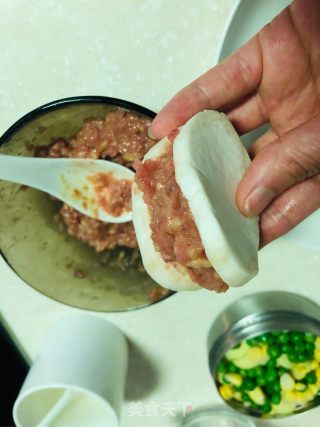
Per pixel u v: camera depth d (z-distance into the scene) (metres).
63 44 0.22
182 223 0.14
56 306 0.28
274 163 0.15
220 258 0.13
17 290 0.28
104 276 0.25
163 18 0.21
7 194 0.22
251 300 0.26
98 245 0.24
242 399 0.27
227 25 0.19
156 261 0.16
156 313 0.27
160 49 0.21
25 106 0.23
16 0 0.21
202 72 0.22
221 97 0.18
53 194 0.22
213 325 0.27
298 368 0.26
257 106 0.20
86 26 0.21
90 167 0.22
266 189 0.15
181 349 0.28
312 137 0.14
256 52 0.18
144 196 0.16
